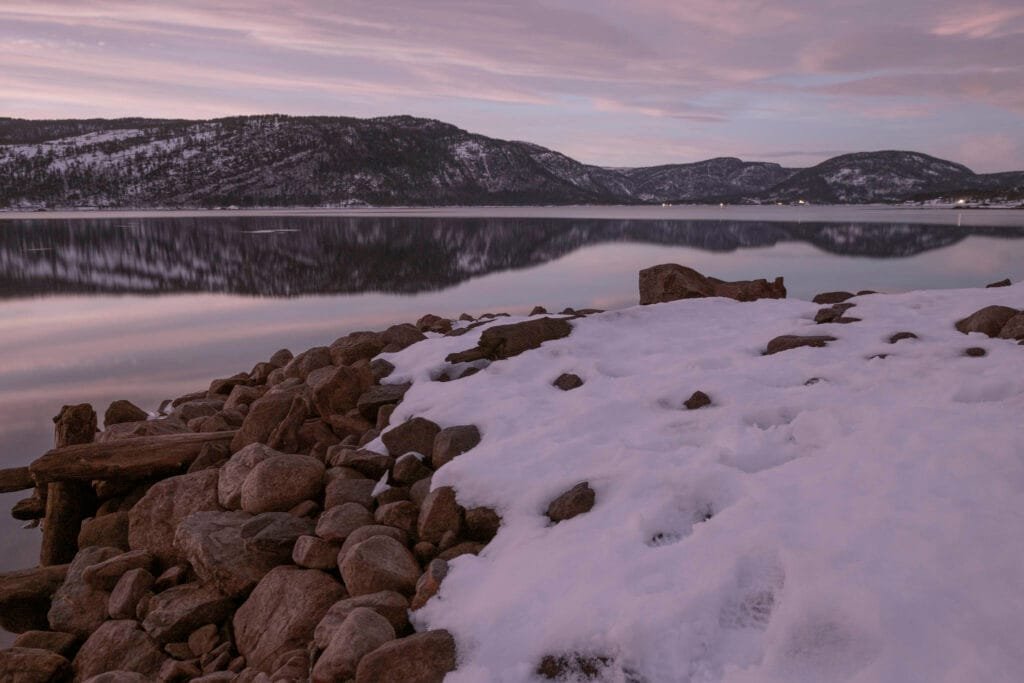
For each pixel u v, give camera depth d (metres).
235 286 53.00
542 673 3.54
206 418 9.21
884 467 4.32
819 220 191.88
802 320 9.46
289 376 10.64
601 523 4.58
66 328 33.53
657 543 4.29
